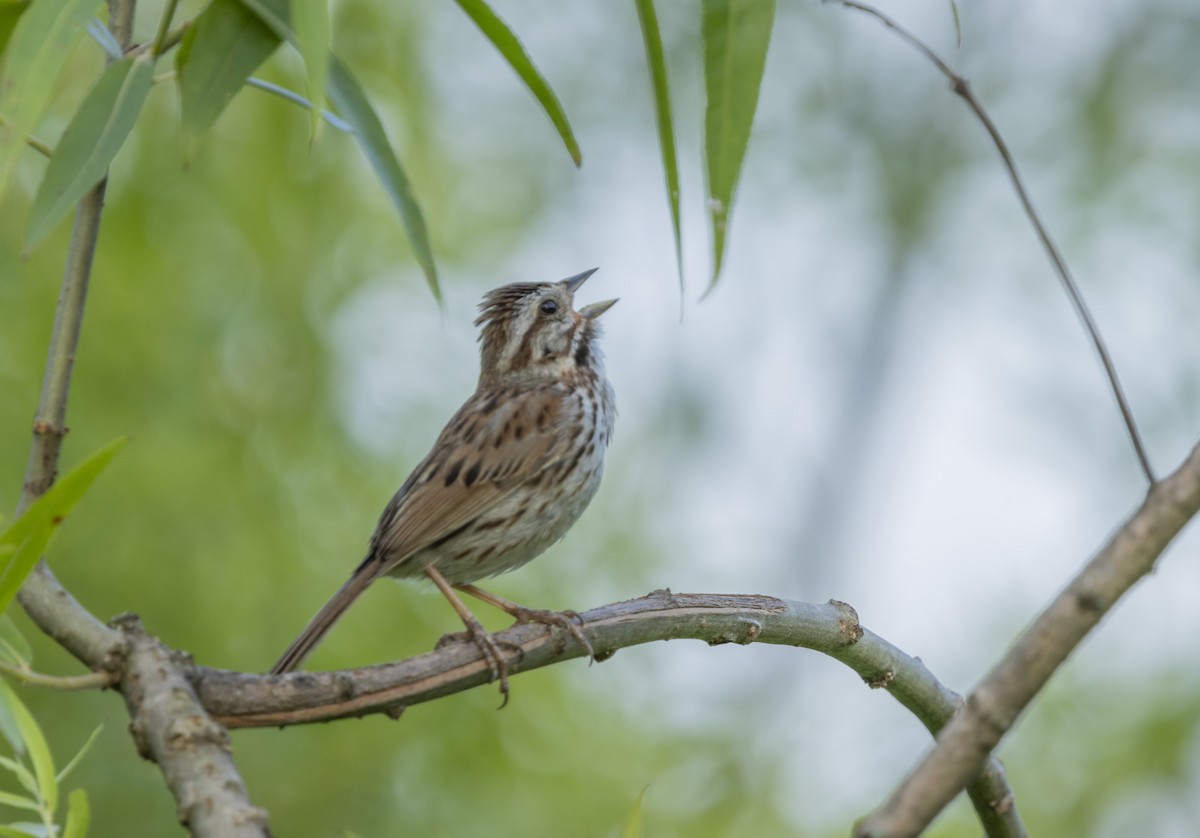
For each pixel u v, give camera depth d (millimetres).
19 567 4371
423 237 5613
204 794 4309
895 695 7102
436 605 13344
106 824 12422
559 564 14164
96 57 13922
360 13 15531
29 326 13562
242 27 5586
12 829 4977
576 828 13195
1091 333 4152
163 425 13617
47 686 4652
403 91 15383
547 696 13602
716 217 4949
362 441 14289
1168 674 14422
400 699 5379
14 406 13250
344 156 15000
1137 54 21875
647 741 14484
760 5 4953
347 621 13281
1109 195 19594
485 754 13195
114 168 14227
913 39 4660
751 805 14914
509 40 5660
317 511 13945
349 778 13062
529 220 17078
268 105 14500
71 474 4285
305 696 5059
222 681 4918
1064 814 13867
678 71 20016
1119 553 3852
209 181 14430
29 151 13562
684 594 6586
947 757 3713
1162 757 13938
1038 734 14258
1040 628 3826
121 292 13938
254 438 14055
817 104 21922
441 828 12492
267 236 14484
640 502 15828
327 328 14531
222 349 14203
